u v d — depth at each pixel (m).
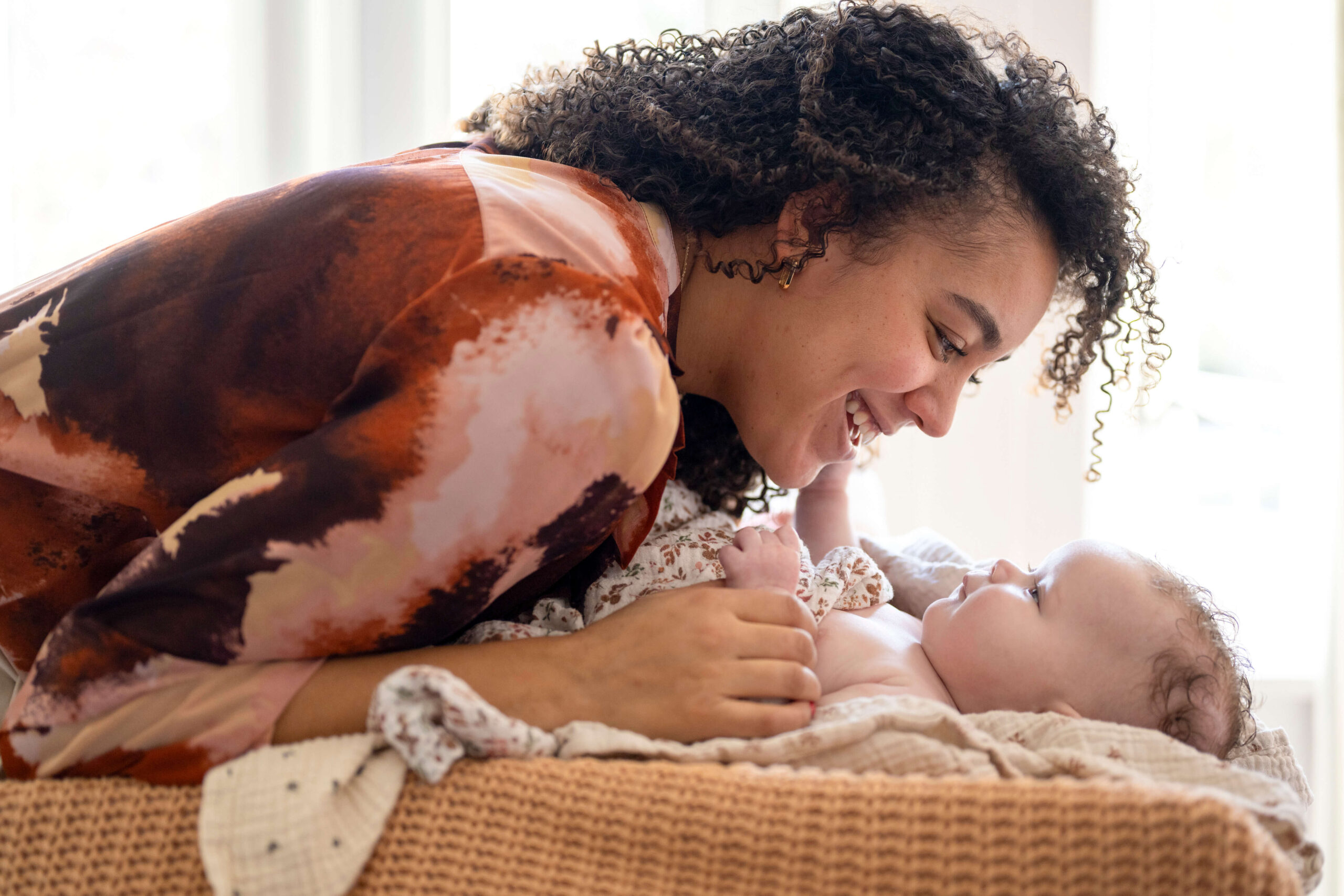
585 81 0.96
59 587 0.79
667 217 0.89
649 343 0.68
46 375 0.74
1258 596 1.78
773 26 0.97
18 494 0.76
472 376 0.66
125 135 1.59
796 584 0.93
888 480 1.81
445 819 0.68
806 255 0.85
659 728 0.75
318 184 0.76
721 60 0.95
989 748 0.76
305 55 1.61
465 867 0.66
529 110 0.98
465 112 1.68
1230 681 0.99
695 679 0.75
